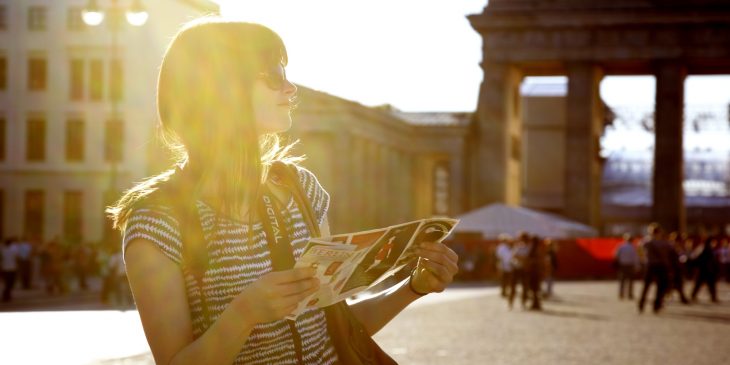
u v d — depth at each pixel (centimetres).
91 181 6794
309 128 8894
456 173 9862
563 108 10806
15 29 6875
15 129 6881
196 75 326
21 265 4838
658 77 8544
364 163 9544
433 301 4062
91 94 6769
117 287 4038
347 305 351
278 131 337
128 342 2184
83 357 1869
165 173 330
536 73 9231
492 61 8725
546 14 8600
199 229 315
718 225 12012
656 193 8544
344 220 8894
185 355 294
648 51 8550
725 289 5538
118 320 2931
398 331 2503
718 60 8488
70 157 6831
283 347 325
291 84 338
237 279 319
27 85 6869
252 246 324
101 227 6781
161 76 333
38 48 6850
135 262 308
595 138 8825
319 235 345
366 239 315
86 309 3581
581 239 7094
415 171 10319
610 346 2108
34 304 3903
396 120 9681
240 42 327
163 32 6656
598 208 8938
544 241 4569
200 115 325
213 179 324
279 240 332
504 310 3466
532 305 3531
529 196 10806
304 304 305
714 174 12225
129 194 318
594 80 8675
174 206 314
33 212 6869
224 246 319
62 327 2642
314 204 353
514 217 6081
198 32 329
